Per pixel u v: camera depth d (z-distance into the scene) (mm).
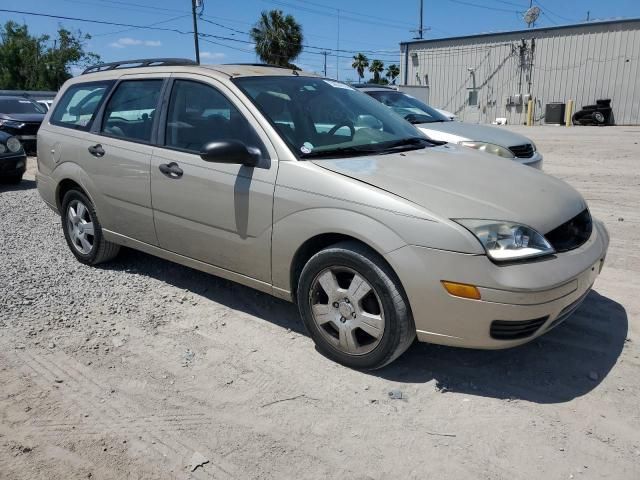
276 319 4156
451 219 2998
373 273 3176
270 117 3758
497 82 32031
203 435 2885
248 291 4648
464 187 3326
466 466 2646
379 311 3260
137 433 2902
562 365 3486
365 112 4430
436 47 34094
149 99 4496
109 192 4691
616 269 5055
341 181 3297
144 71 4688
